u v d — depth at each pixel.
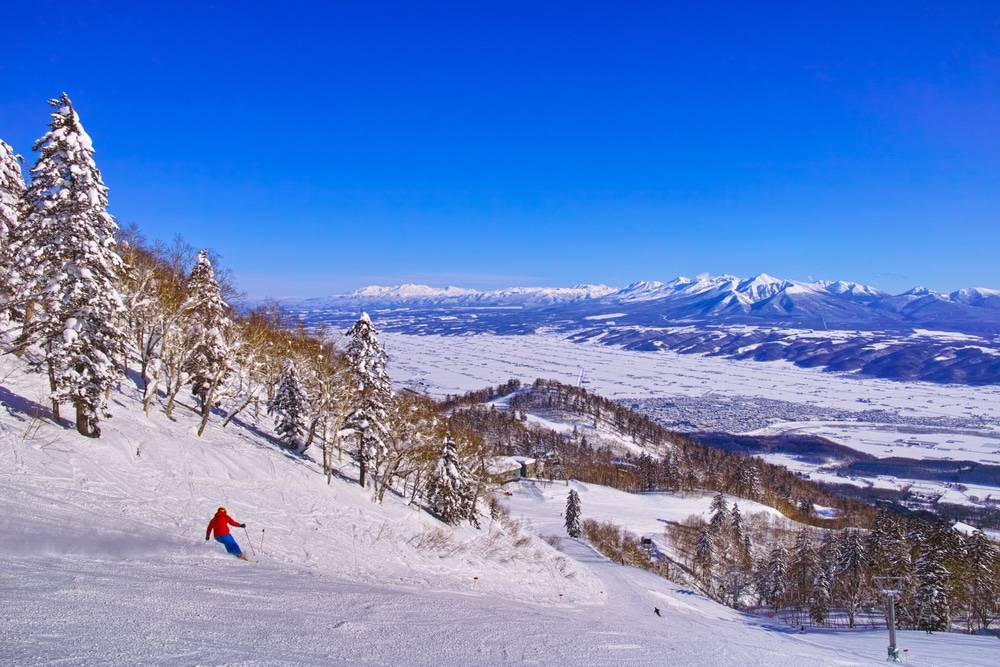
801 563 81.31
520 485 147.75
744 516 133.88
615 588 57.59
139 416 36.88
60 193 26.27
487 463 68.31
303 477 42.94
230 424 48.50
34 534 15.80
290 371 52.25
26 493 20.20
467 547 47.41
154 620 10.06
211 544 21.27
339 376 48.03
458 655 11.92
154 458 31.72
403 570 31.47
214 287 41.22
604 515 128.25
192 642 9.12
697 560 101.12
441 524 51.81
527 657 13.04
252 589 14.76
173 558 17.22
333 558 27.94
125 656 7.87
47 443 25.86
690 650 19.50
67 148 26.77
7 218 33.56
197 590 13.29
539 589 42.59
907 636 45.00
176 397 47.75
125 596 11.38
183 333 40.78
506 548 53.91
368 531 37.81
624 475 175.00
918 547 76.19
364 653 10.60
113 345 29.02
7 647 7.46
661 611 47.59
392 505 49.25
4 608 9.20
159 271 39.75
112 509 22.22
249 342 45.50
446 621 15.57
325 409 47.22
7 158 34.81
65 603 10.09
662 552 104.38
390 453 50.62
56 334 27.28
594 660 14.18
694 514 135.12
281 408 52.09
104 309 28.30
